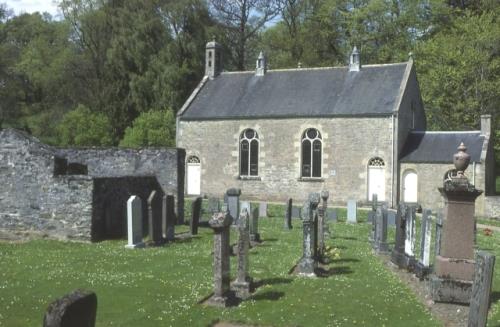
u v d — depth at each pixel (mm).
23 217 20109
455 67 44500
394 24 53312
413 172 36812
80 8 54469
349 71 41188
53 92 59656
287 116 39531
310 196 16078
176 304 11141
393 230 25500
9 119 53125
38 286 12367
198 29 52188
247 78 44281
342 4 56469
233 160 41219
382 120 37000
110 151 27016
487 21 45500
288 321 10352
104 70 52281
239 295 12016
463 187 12078
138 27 50312
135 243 18125
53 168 19797
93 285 12500
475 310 9922
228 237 11656
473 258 12109
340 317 10617
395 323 10375
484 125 36969
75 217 19422
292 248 18781
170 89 48938
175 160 25859
